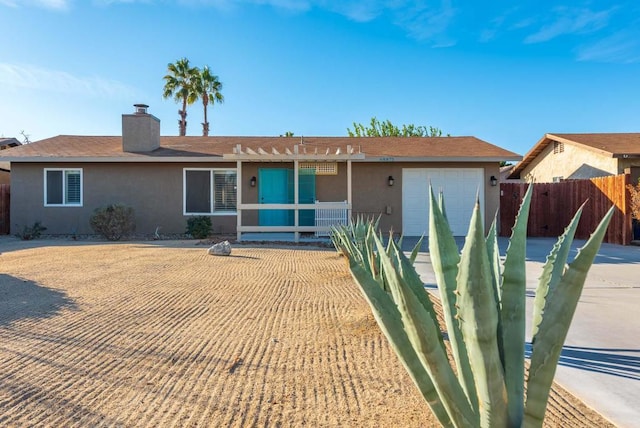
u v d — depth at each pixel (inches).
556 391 125.3
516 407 69.5
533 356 67.4
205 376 137.2
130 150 631.2
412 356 77.2
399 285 69.3
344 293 251.1
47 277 300.8
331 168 619.2
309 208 530.0
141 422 109.0
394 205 615.5
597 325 187.8
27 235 578.2
